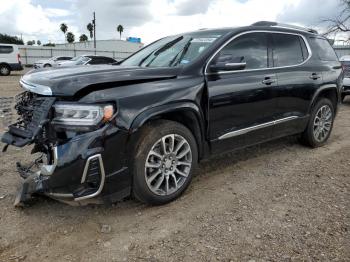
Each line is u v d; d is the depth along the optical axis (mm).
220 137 4172
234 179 4453
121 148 3250
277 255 2889
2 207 3717
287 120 5047
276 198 3912
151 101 3434
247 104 4391
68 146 3090
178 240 3119
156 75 3699
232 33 4398
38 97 3391
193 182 4355
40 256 2926
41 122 3193
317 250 2947
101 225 3385
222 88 4086
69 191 3150
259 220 3434
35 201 3793
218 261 2822
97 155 3104
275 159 5211
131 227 3346
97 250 3000
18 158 5137
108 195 3295
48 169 3137
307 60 5414
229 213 3576
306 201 3834
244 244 3043
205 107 3951
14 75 26828
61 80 3318
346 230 3240
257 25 4812
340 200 3854
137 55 5047
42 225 3393
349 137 6582
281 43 5043
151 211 3637
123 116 3234
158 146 3596
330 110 5875
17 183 4289
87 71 3668
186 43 4543
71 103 3178
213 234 3199
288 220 3428
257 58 4648
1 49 26000
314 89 5398
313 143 5711
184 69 3904
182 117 3797
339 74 5980
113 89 3340
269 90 4641
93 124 3109
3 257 2912
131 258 2885
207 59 4055
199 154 4082
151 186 3582
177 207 3713
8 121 3713
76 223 3428
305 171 4734
